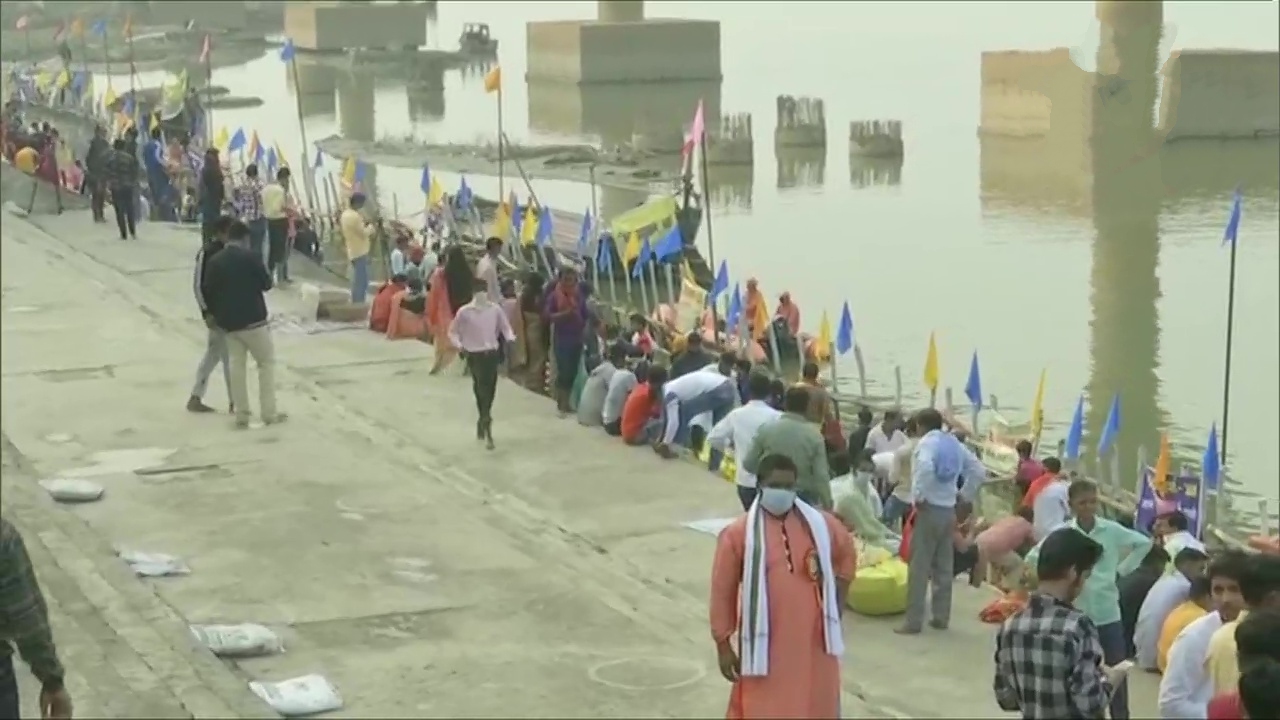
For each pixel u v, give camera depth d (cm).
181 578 2689
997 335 7444
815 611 1695
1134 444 5712
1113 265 8662
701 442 3484
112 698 2125
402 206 11188
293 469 3338
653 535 2927
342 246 7350
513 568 2742
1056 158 10138
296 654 2355
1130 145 7638
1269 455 5534
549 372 4219
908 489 3111
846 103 17538
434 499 3148
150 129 8594
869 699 2211
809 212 11375
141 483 3238
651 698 2180
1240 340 7181
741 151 13312
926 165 13088
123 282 5256
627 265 6488
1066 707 1433
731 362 3819
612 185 12100
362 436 3609
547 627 2467
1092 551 1463
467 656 2341
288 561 2770
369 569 2730
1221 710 1328
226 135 9469
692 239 7544
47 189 6962
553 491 3209
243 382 3659
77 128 11038
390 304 4716
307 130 16762
